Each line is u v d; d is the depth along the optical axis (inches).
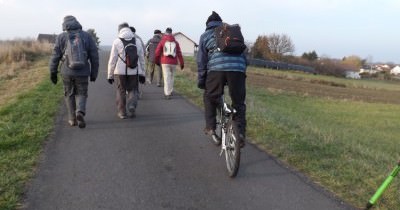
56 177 208.2
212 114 256.5
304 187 209.8
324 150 277.1
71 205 178.9
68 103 304.8
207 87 239.8
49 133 284.4
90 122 324.2
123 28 335.3
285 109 900.0
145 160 240.5
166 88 453.7
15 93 485.7
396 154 499.8
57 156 239.1
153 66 582.2
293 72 2657.5
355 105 1222.9
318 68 3282.5
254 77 1753.2
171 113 375.6
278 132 315.0
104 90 501.4
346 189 209.3
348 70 3592.5
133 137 287.6
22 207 174.4
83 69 295.6
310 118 817.5
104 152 251.3
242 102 236.2
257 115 382.9
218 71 231.1
